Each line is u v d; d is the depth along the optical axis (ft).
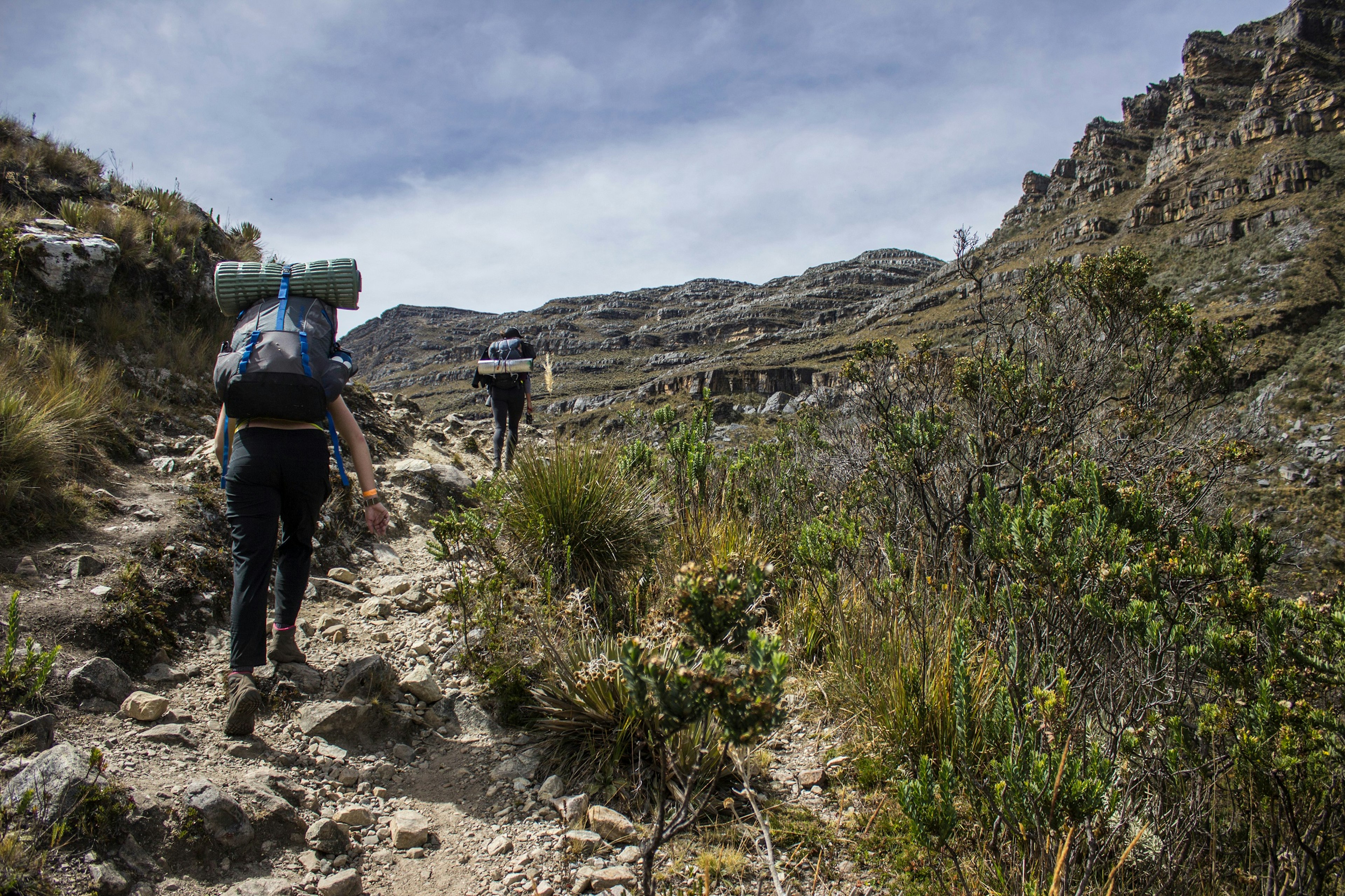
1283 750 6.59
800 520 18.44
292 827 7.56
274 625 11.47
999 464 14.96
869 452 19.10
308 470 9.55
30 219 19.43
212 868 6.79
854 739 10.32
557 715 9.94
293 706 9.67
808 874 7.87
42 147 23.63
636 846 8.18
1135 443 15.55
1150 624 8.25
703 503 18.90
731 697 5.18
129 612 10.02
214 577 12.04
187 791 7.18
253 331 9.38
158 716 8.59
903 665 10.73
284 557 10.39
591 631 11.84
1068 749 7.57
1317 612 7.55
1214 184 352.49
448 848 7.91
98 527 11.80
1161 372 16.49
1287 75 404.98
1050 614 9.73
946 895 6.89
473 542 12.54
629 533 14.94
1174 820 7.86
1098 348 17.28
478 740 9.99
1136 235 364.79
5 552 10.34
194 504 13.52
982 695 9.89
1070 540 9.39
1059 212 481.05
